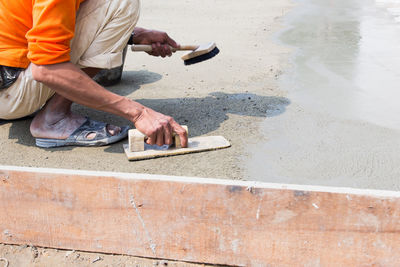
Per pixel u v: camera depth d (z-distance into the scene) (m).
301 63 3.77
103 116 2.79
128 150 2.27
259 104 2.90
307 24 5.32
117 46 2.26
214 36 4.93
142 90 3.24
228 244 1.46
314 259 1.41
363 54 3.91
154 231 1.50
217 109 2.83
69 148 2.37
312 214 1.36
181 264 1.50
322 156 2.21
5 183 1.54
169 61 4.08
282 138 2.41
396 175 2.02
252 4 7.05
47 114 2.36
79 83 1.95
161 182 1.43
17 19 2.00
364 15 5.64
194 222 1.46
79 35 2.18
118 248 1.54
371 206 1.31
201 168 2.10
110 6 2.15
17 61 2.08
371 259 1.36
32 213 1.57
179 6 7.04
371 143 2.32
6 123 2.67
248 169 2.09
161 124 2.08
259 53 4.17
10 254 1.57
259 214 1.40
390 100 2.87
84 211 1.52
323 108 2.79
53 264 1.52
